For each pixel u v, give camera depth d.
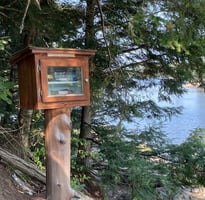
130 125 5.78
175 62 5.16
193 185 5.35
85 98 2.93
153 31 4.19
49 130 2.90
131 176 4.61
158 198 4.69
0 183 3.52
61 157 2.96
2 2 4.34
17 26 4.51
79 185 4.45
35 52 2.67
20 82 2.98
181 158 5.32
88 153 5.12
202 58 4.74
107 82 5.18
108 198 4.95
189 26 3.82
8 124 5.13
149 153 5.45
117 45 4.97
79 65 2.89
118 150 4.96
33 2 3.76
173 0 3.67
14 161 3.91
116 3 4.80
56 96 2.78
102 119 5.72
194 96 17.72
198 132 5.84
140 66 5.48
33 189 3.83
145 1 3.80
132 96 5.48
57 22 4.63
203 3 3.75
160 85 5.70
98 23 5.07
